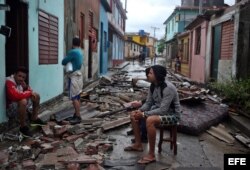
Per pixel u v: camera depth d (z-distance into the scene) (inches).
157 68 213.3
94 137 259.9
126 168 198.2
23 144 233.1
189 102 355.3
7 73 298.2
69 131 263.6
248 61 431.5
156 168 199.6
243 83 385.4
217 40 587.2
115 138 264.2
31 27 317.7
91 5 688.4
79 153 223.8
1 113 246.1
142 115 222.1
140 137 231.5
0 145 229.1
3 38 247.1
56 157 212.8
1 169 189.2
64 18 462.6
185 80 815.7
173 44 1430.9
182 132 289.7
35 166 193.6
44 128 269.3
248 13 427.8
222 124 329.1
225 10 521.7
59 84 435.2
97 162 203.8
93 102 406.0
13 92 246.4
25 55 308.2
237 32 432.8
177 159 219.5
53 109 355.9
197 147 250.1
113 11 1326.3
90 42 704.4
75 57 303.3
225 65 501.7
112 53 1307.8
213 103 384.2
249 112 334.6
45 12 363.3
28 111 273.3
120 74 949.2
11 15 298.5
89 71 705.6
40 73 349.1
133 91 536.7
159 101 217.3
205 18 653.9
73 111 332.5
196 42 813.9
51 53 394.0
